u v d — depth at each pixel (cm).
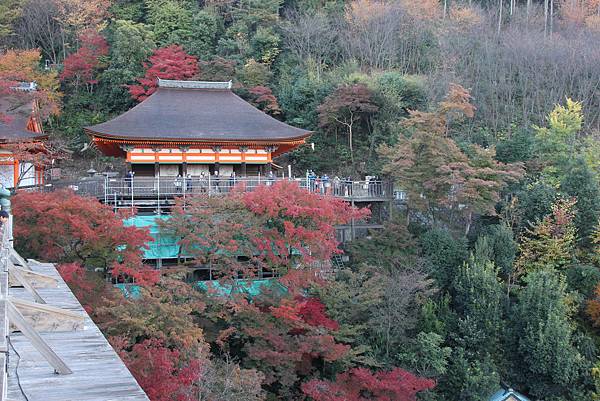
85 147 4397
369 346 2238
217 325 2116
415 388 1988
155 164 3172
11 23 5184
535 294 2569
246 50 5206
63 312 752
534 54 5216
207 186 2831
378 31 5519
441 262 2797
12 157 2930
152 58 4675
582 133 4862
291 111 4784
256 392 1550
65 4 5169
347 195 3106
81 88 5075
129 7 5572
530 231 2942
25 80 4103
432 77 4969
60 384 554
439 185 2977
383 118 4444
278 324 2019
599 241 2966
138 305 1664
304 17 5634
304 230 2158
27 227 1962
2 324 464
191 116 3322
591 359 2552
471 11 5906
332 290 2239
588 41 5466
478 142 4491
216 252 2200
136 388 545
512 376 2503
